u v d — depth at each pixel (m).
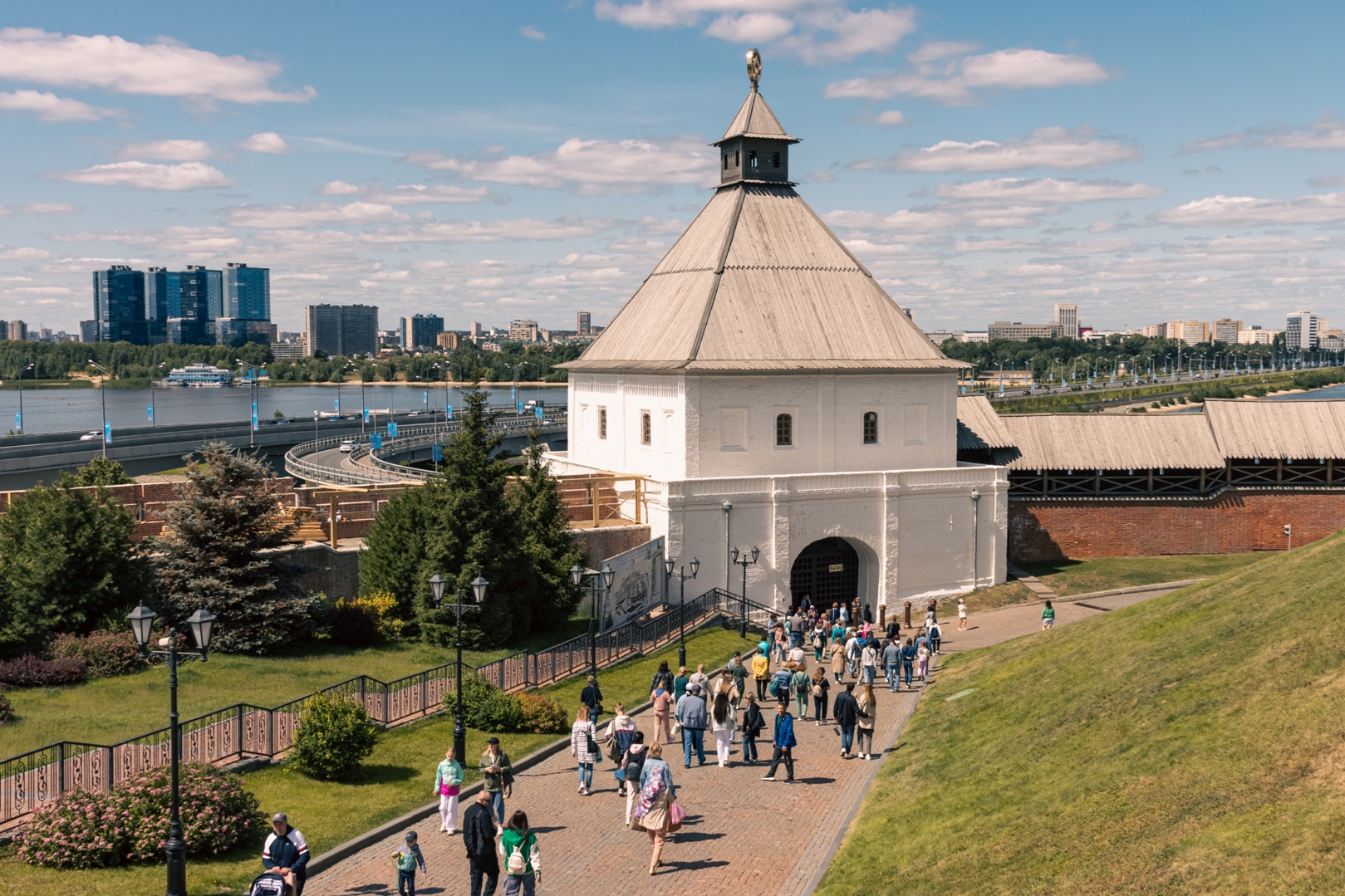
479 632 43.91
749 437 59.44
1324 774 20.28
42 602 37.72
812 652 49.78
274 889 19.95
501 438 46.66
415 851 22.61
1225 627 29.80
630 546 55.38
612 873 24.61
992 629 54.91
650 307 66.06
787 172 67.06
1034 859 21.70
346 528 50.28
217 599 39.66
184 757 28.53
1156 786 22.64
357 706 30.91
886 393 62.31
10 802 24.95
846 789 30.17
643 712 38.62
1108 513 68.94
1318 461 68.62
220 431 119.75
